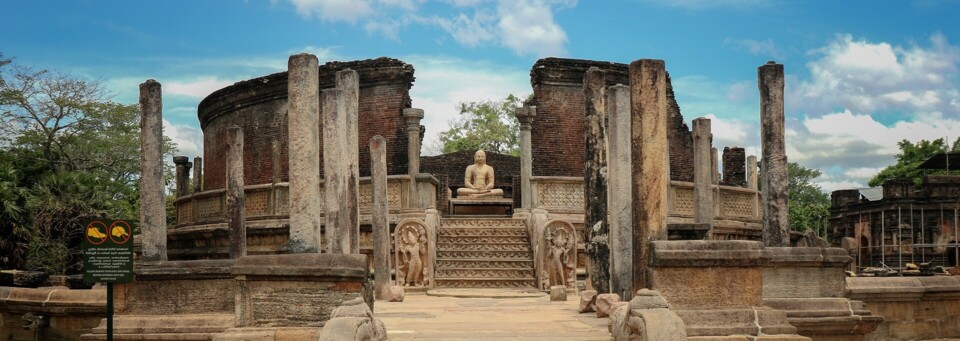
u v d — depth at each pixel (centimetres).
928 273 2592
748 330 1064
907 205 4103
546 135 3102
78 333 1483
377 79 3108
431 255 2142
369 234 2367
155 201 1374
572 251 2062
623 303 1181
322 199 2339
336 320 866
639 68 1259
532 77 3172
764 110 1388
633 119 1261
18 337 1528
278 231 2416
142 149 1380
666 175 1254
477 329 1207
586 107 1576
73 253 2702
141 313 1234
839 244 4516
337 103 1565
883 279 1495
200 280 1228
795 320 1255
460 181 3753
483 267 2211
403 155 3066
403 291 1817
